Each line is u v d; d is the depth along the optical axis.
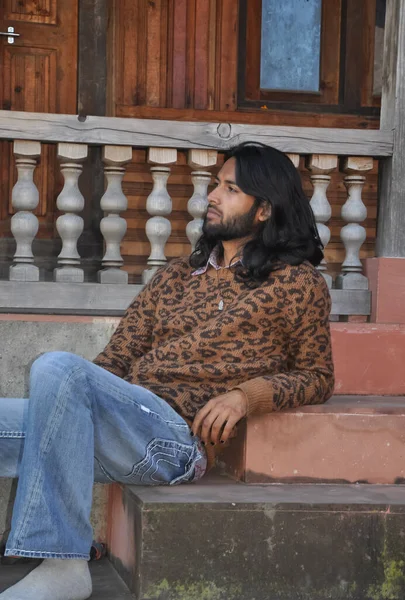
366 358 4.77
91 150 6.30
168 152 5.13
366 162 5.36
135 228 6.31
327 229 5.39
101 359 3.68
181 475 3.40
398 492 3.44
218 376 3.41
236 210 3.52
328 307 3.50
